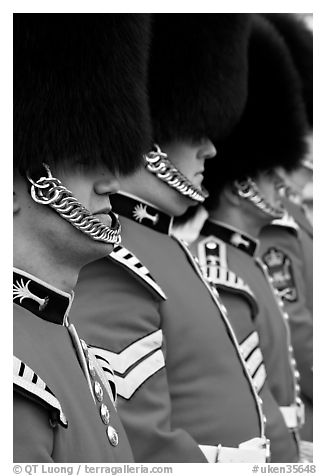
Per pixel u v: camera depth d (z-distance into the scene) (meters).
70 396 1.99
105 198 2.20
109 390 2.30
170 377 2.82
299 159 3.92
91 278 2.64
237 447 2.88
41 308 2.02
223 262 3.46
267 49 3.82
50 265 2.05
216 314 2.98
